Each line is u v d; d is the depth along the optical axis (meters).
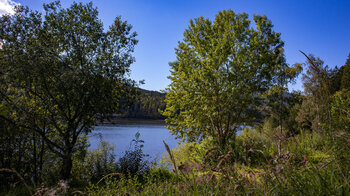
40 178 8.12
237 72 11.66
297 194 1.63
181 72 13.40
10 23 8.41
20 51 8.28
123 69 10.05
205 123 12.95
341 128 2.21
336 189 1.55
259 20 12.98
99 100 9.23
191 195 2.12
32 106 9.09
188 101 12.97
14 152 8.41
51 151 9.87
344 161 1.86
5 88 8.54
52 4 9.51
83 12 10.07
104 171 9.56
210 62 12.22
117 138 30.02
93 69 9.37
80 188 6.64
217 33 13.05
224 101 11.95
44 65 8.76
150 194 3.08
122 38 10.38
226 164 2.08
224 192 1.96
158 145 25.97
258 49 12.70
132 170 8.88
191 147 11.91
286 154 2.09
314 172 1.77
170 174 7.18
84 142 10.88
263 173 2.00
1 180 7.04
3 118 7.83
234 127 12.22
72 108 10.09
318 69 2.35
